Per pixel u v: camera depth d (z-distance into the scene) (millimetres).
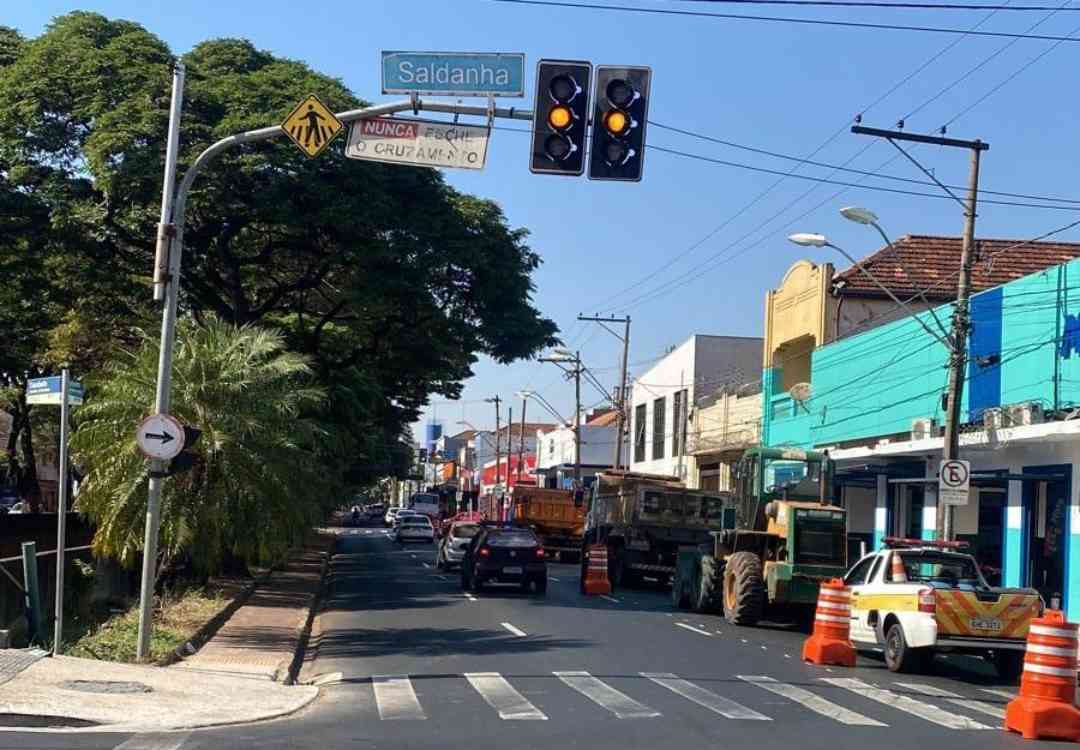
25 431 49000
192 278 32812
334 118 14195
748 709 12594
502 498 79188
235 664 15547
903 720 12234
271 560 23031
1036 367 23875
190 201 27766
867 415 31750
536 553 29328
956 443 21516
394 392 43781
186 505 20516
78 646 15734
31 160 28875
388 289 30516
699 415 49219
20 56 31594
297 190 28875
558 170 13438
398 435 52062
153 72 28906
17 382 45125
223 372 21031
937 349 27922
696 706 12711
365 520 107688
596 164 13414
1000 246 36969
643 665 16156
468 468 134625
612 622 22438
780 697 13594
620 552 34031
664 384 55188
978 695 14602
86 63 28875
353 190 29594
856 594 17969
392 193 30703
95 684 12922
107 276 30766
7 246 29938
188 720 11375
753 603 22562
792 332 38594
